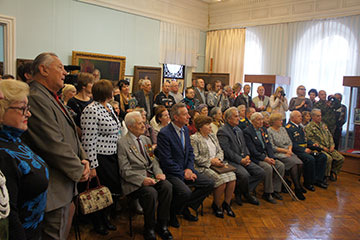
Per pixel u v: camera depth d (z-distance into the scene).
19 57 5.66
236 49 8.99
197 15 9.31
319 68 7.29
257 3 8.38
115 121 2.84
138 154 2.97
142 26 7.80
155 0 7.98
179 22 8.71
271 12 8.12
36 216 1.52
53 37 6.12
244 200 4.07
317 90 7.35
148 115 5.49
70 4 6.33
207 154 3.57
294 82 7.75
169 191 2.88
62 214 1.95
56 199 1.90
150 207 2.76
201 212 3.52
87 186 2.54
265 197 4.13
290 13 7.74
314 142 5.05
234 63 9.05
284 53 7.90
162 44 8.34
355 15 6.68
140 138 3.20
